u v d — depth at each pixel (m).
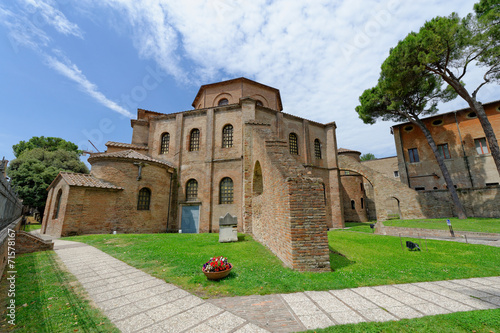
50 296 4.77
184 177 19.84
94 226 15.20
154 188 18.08
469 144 23.52
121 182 16.58
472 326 3.31
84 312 4.01
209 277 5.60
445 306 4.16
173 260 7.61
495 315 3.62
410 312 3.91
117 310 4.08
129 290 5.08
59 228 14.42
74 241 12.07
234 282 5.43
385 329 3.28
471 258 8.20
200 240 11.91
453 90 21.72
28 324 3.60
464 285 5.35
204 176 19.19
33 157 32.66
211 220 18.19
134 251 9.29
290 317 3.74
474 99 17.89
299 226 6.51
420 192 21.08
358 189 32.28
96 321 3.67
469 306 4.16
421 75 19.16
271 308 4.09
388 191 22.61
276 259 7.54
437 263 7.51
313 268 6.27
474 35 16.30
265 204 10.32
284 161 9.09
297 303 4.30
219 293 4.82
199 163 19.83
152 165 18.17
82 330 3.40
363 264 7.27
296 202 6.64
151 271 6.56
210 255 8.21
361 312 3.91
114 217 15.94
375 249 10.05
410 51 17.66
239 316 3.79
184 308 4.14
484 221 16.33
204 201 18.38
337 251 9.36
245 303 4.32
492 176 21.94
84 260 7.98
